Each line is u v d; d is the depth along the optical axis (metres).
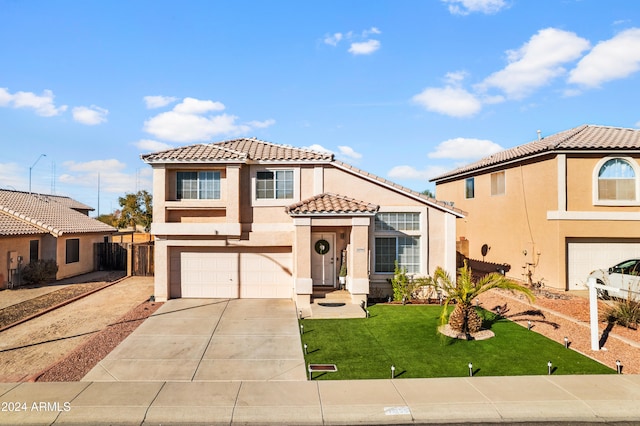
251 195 16.23
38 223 20.91
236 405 7.40
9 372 9.00
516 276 20.19
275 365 9.37
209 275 16.39
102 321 13.16
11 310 14.69
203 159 15.43
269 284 16.44
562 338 11.11
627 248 17.78
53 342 11.05
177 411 7.18
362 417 7.07
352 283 15.02
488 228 22.80
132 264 22.83
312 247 16.67
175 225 15.68
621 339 10.90
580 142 17.70
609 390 7.96
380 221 16.64
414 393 7.88
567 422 7.03
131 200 45.19
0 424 6.77
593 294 10.25
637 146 16.92
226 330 12.08
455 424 6.98
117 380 8.48
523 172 19.77
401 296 15.83
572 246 17.75
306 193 16.48
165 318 13.38
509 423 7.00
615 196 17.59
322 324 12.68
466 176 25.36
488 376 8.68
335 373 8.89
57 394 7.79
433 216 16.72
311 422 6.97
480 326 11.54
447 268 16.48
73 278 22.39
